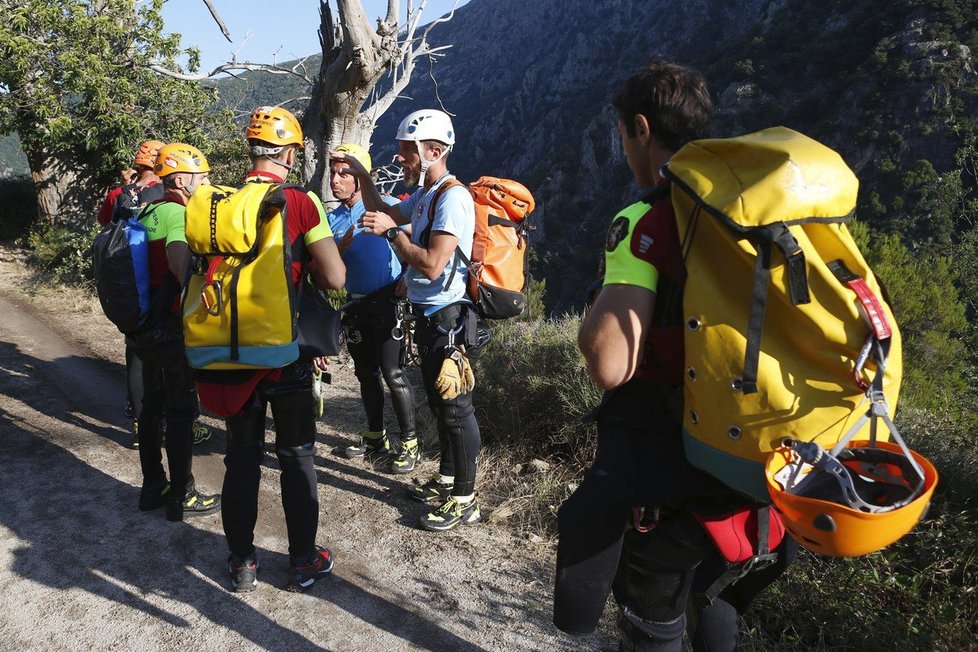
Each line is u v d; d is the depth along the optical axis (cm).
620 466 158
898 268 830
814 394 131
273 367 254
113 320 327
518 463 411
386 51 853
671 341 150
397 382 402
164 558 315
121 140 1549
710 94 166
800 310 130
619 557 166
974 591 254
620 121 171
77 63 1500
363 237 392
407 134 315
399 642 264
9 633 263
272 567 310
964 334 820
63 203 1758
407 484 393
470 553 324
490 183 330
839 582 264
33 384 567
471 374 325
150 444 352
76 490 380
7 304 913
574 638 265
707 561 177
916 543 279
